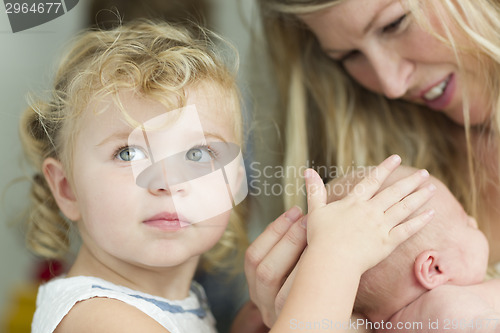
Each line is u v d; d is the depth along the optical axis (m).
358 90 1.53
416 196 0.96
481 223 1.39
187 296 1.14
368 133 1.51
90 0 1.50
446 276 1.00
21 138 1.28
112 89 0.98
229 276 1.51
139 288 1.04
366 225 0.92
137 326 0.90
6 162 1.57
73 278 1.03
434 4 1.18
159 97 0.97
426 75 1.26
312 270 0.86
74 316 0.93
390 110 1.51
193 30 1.29
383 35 1.22
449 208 1.04
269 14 1.45
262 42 1.60
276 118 1.58
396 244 0.92
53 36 1.54
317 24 1.26
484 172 1.41
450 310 0.96
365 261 0.89
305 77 1.55
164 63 1.03
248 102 1.45
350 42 1.25
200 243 1.00
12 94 1.56
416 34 1.20
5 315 1.67
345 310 0.84
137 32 1.19
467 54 1.23
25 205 1.47
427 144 1.49
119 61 1.03
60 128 1.07
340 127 1.51
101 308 0.93
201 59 1.08
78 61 1.13
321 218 0.93
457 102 1.31
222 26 1.64
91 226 0.99
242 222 1.43
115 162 0.97
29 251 1.46
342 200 0.96
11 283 1.69
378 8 1.17
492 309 0.96
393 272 1.01
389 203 0.95
